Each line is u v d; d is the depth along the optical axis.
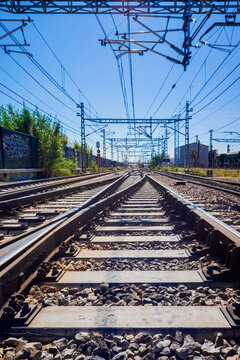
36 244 2.31
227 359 1.31
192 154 44.41
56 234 2.83
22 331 1.50
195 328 1.49
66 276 2.22
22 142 14.75
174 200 5.22
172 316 1.62
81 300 1.89
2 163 12.52
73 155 26.42
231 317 1.58
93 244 3.20
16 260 1.93
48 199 6.87
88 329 1.51
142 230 3.79
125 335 1.48
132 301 1.82
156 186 10.62
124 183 14.27
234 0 8.52
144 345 1.41
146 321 1.57
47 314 1.66
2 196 6.08
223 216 4.95
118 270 2.40
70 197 7.80
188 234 3.37
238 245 2.17
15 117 16.48
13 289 1.83
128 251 2.88
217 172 29.47
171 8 8.80
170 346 1.37
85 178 16.58
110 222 4.27
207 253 2.69
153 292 1.98
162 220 4.41
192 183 13.63
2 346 1.43
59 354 1.35
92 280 2.14
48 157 17.36
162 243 3.21
